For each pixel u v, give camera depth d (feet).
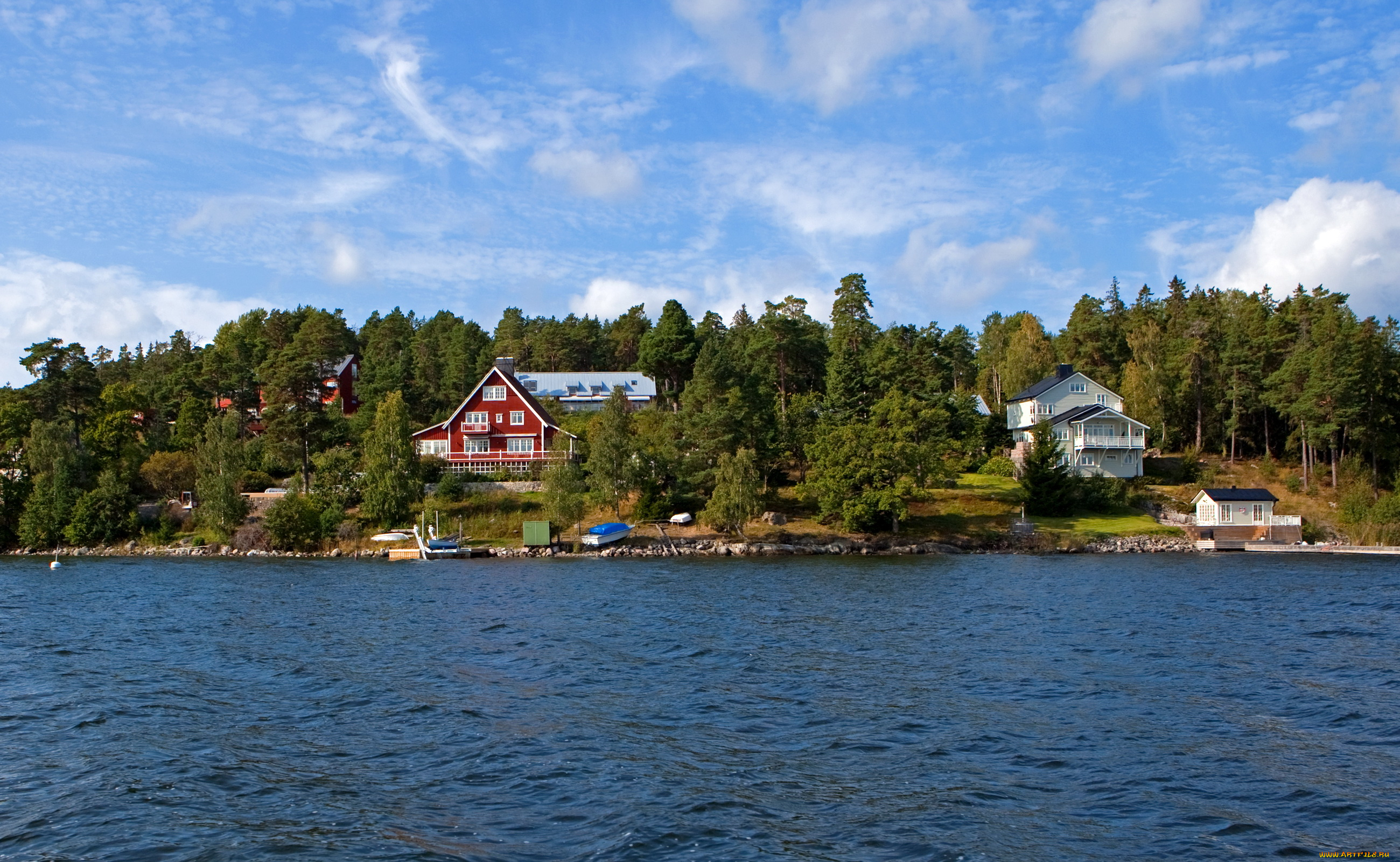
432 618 133.39
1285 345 357.61
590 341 543.39
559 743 72.90
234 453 263.70
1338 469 307.78
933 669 98.12
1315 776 64.80
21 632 122.93
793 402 326.44
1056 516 279.49
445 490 275.59
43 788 63.93
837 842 54.60
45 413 317.22
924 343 364.58
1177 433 359.05
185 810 59.88
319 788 63.57
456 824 57.26
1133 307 505.66
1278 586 168.14
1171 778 64.54
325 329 426.10
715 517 253.85
